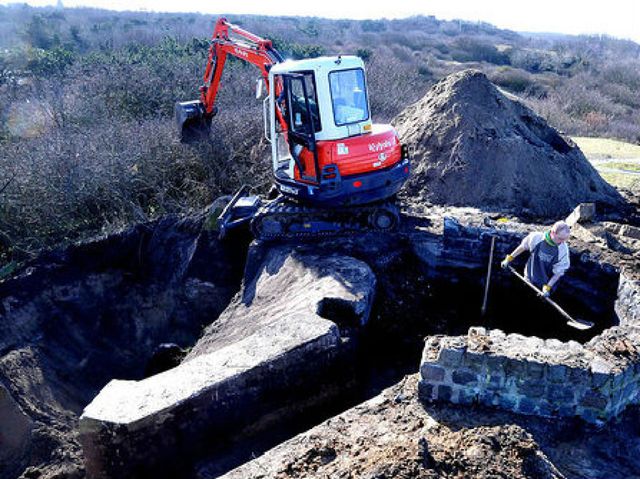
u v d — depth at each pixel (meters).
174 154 17.02
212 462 6.25
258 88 9.66
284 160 10.00
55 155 15.77
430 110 13.00
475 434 4.87
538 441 5.19
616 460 5.05
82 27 54.72
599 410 5.27
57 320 10.48
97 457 6.14
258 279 9.71
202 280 10.95
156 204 16.62
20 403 8.62
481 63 52.53
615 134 32.28
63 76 27.20
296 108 9.16
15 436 8.03
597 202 12.00
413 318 8.57
